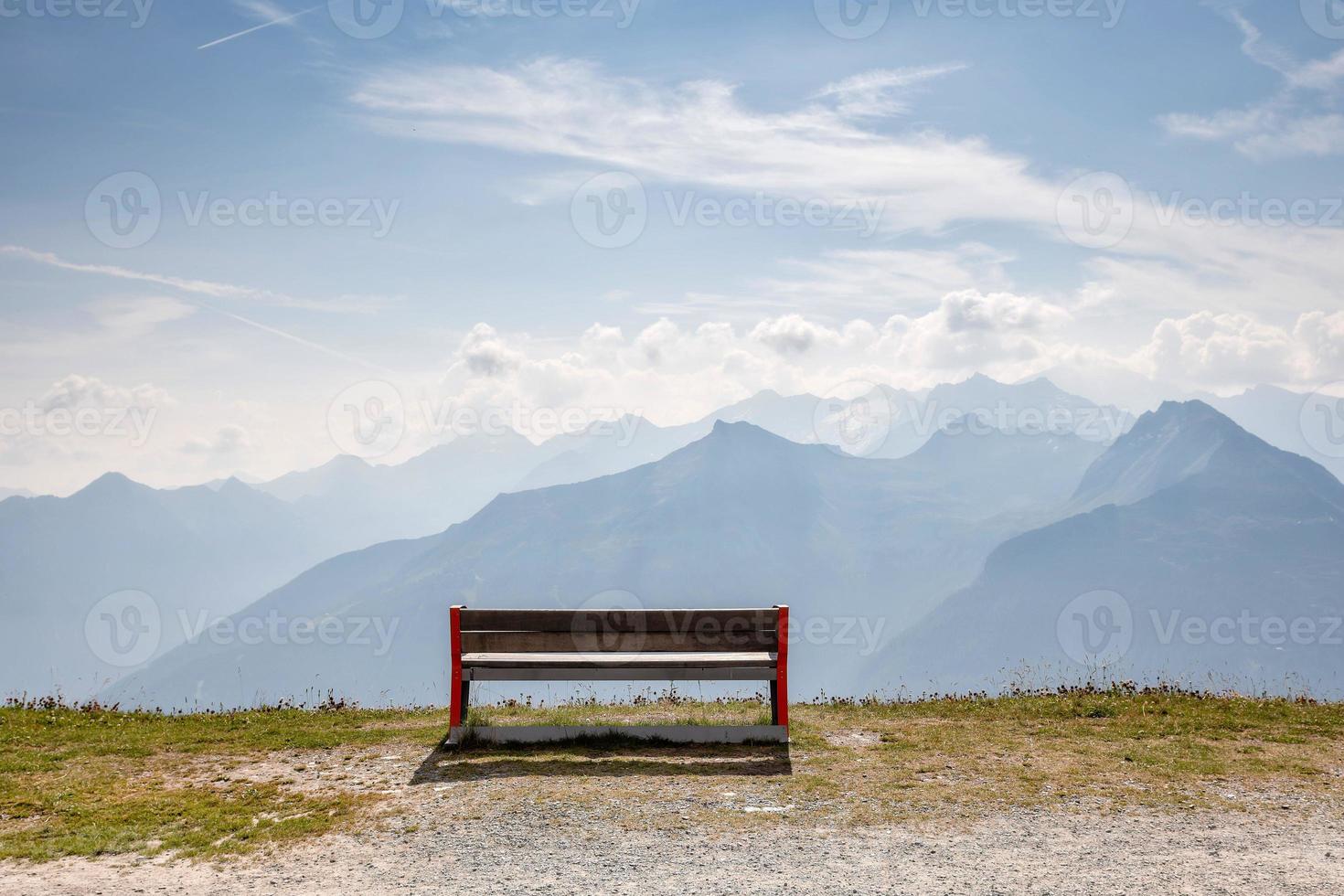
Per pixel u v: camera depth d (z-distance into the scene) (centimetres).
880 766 971
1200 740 1097
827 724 1201
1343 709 1273
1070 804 834
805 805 834
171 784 927
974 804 835
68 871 677
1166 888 631
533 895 623
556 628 1080
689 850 713
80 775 957
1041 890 629
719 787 891
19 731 1167
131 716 1320
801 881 646
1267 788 882
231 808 834
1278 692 1468
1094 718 1241
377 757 1030
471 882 648
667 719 1230
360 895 627
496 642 1076
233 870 679
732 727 1080
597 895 623
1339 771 945
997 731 1150
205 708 1419
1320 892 621
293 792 891
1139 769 956
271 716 1331
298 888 642
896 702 1465
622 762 990
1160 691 1467
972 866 676
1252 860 686
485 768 969
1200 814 803
